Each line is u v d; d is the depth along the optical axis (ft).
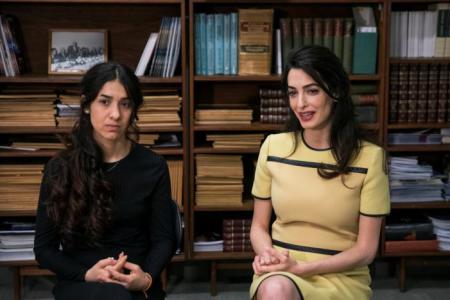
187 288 10.78
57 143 10.12
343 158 6.01
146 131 10.03
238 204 10.29
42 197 6.14
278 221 6.44
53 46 10.44
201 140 10.94
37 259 6.15
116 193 6.15
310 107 5.93
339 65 5.96
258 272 5.79
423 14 10.19
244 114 10.21
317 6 10.83
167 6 10.75
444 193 10.52
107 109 5.94
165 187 6.44
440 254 10.47
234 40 10.00
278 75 9.96
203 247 10.46
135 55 10.84
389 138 10.39
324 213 6.05
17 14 10.61
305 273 5.79
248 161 11.04
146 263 6.22
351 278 6.12
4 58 9.98
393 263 11.21
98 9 10.69
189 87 9.96
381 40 10.00
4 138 10.63
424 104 10.28
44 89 10.36
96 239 6.05
